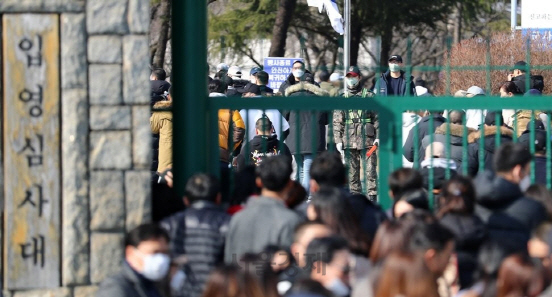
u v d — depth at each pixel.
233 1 86.50
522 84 32.94
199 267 14.63
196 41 16.98
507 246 12.81
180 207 16.17
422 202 15.41
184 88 17.00
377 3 85.31
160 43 62.09
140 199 15.05
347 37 53.31
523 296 11.79
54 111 14.79
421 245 12.68
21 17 14.66
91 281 14.98
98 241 14.98
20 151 14.70
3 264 14.75
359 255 13.98
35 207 14.77
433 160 17.92
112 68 14.93
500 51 47.31
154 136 25.98
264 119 18.62
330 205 14.14
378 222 15.52
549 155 17.70
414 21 88.50
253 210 14.61
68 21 14.77
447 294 13.95
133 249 12.98
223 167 18.14
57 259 14.88
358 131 25.28
